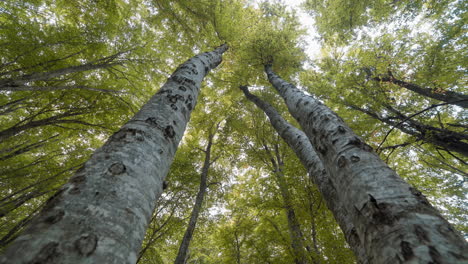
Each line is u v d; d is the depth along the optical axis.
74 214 0.72
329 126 1.98
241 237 6.62
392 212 1.05
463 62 3.98
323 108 2.40
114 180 0.91
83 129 4.67
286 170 5.10
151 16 5.82
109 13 4.72
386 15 6.08
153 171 1.12
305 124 2.51
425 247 0.85
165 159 1.29
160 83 5.91
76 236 0.66
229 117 8.91
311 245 4.35
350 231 2.03
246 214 6.86
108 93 4.54
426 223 0.94
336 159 1.62
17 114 4.41
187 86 2.25
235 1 6.74
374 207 1.12
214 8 6.11
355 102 5.09
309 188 4.55
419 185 5.33
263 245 5.41
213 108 8.94
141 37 5.19
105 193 0.84
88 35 4.30
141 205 0.91
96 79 4.78
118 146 1.13
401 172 5.48
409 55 4.61
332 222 4.25
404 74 4.66
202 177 7.22
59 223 0.68
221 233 6.54
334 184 1.61
